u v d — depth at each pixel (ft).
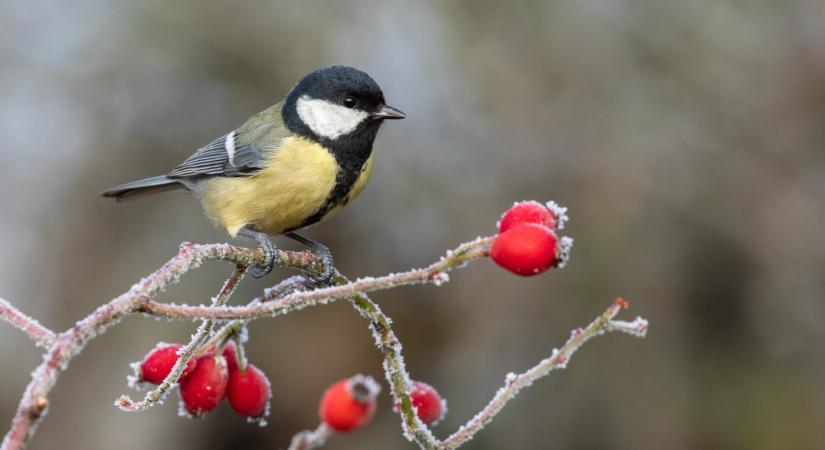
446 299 35.73
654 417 32.22
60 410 33.17
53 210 38.14
